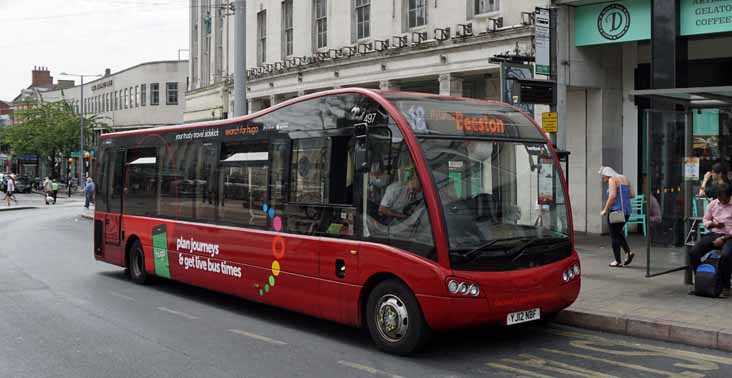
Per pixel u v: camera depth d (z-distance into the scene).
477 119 7.91
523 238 7.57
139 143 12.73
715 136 11.90
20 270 14.43
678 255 10.79
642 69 16.69
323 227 8.34
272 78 27.06
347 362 7.25
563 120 13.24
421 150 7.31
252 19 29.59
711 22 13.48
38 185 73.88
